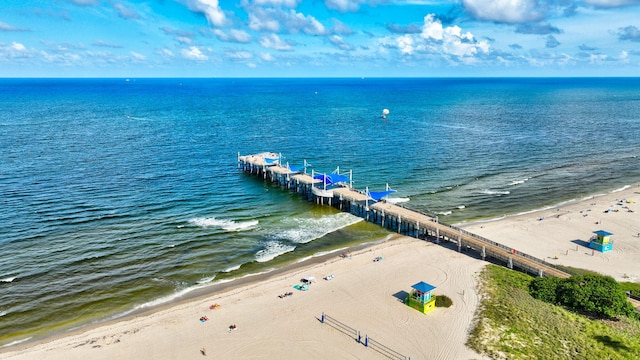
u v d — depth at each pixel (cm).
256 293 4894
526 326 4103
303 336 4097
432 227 6419
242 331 4178
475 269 5434
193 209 7625
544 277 5016
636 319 4256
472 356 3725
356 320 4350
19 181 8731
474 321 4244
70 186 8538
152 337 4094
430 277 5222
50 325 4328
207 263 5697
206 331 4184
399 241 6444
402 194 8600
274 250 6131
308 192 8794
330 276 5234
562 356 3628
